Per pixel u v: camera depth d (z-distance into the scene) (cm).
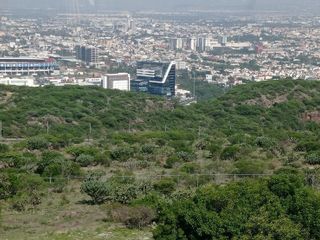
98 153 4159
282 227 2016
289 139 5094
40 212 2786
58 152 4384
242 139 4919
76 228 2520
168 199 2700
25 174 3397
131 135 5334
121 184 3100
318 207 2147
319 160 3894
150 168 3838
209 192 2228
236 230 2053
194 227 2103
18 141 5116
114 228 2509
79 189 3212
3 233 2459
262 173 3491
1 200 2977
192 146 4706
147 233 2430
